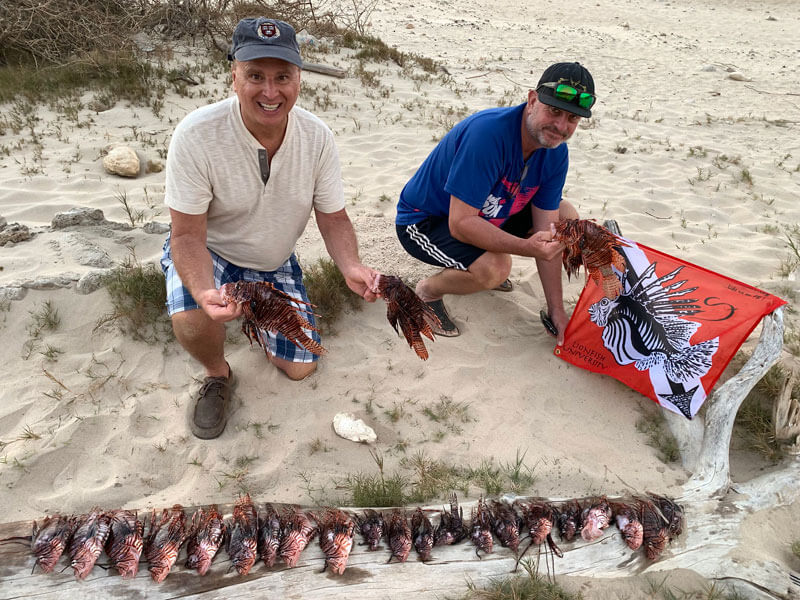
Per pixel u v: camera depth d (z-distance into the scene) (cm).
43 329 234
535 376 234
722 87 686
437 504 176
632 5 1359
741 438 213
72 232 281
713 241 325
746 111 591
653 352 219
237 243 192
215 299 147
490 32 966
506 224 257
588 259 193
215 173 169
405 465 198
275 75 154
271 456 198
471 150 212
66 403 207
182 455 196
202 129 163
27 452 189
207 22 611
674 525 171
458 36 910
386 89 545
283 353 210
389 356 238
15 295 238
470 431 211
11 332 231
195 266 169
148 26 609
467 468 196
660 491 190
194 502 182
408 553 157
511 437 209
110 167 357
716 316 209
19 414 203
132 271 254
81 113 440
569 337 239
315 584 150
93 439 198
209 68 549
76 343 232
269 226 188
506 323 259
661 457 204
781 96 653
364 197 352
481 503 170
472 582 157
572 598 155
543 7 1277
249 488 187
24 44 542
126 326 236
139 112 447
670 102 612
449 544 161
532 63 751
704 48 940
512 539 161
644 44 948
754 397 226
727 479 187
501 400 223
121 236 285
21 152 378
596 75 725
